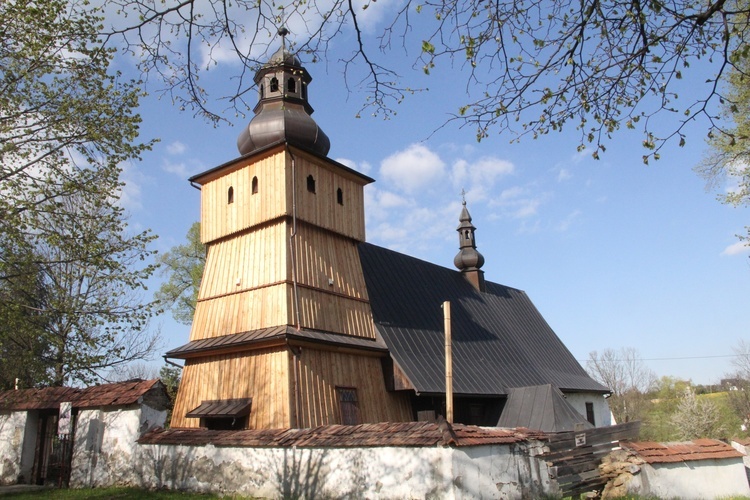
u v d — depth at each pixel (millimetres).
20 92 18500
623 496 16250
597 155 8961
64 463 20203
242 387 22203
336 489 14289
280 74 26281
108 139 19156
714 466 18891
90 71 18625
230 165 25328
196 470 17047
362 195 27578
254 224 24094
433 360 26891
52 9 17625
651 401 78750
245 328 22984
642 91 8617
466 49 8344
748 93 19312
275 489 15398
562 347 40438
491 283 40594
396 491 13406
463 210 40219
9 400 22312
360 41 8367
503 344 33844
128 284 20047
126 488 18031
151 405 19078
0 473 21484
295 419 20609
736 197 22516
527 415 26594
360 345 23891
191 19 8664
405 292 30672
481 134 9016
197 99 9781
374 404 24016
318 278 23844
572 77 8641
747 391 61438
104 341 19875
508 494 13883
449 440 12867
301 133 24969
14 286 19312
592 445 16703
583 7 8023
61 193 18703
